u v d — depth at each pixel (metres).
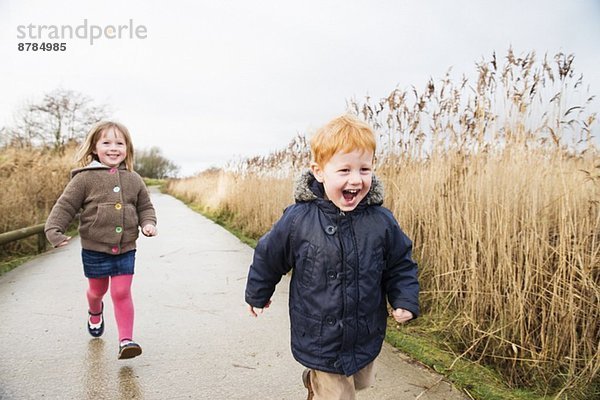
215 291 4.40
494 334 2.84
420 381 2.49
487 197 3.21
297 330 1.81
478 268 3.11
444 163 3.99
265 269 1.91
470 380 2.48
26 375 2.50
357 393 2.34
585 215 2.77
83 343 2.98
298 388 2.41
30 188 8.31
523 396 2.34
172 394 2.32
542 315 2.66
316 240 1.75
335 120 1.80
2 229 6.15
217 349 2.93
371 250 1.75
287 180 7.44
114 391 2.34
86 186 2.76
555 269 2.90
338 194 1.73
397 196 4.36
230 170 12.48
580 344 2.50
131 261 2.80
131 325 2.71
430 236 3.83
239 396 2.31
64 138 21.53
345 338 1.72
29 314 3.56
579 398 2.31
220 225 10.34
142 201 2.96
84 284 4.54
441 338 3.08
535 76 3.16
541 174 3.11
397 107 4.35
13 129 17.70
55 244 2.60
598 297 2.52
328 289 1.73
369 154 1.75
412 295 1.80
